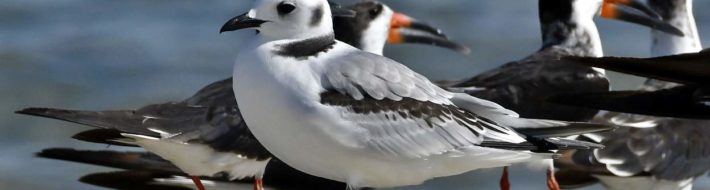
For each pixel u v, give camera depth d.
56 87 22.77
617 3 16.80
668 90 10.66
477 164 11.02
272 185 14.14
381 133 10.80
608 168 14.49
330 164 10.98
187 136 12.66
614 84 21.33
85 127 19.98
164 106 12.80
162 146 12.70
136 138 12.45
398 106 10.84
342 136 10.74
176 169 13.64
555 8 16.08
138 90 22.59
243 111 10.92
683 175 15.00
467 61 23.31
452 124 10.92
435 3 26.05
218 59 23.67
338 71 10.80
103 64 23.48
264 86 10.72
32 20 25.55
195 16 25.89
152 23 25.58
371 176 11.07
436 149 10.89
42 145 20.11
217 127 12.79
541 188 18.45
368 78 10.84
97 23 25.30
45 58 23.75
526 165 14.55
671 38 16.95
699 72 9.97
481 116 11.09
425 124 10.88
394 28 16.67
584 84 14.93
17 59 23.70
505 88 14.62
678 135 14.95
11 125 20.84
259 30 11.05
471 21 25.11
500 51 23.72
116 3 26.58
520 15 25.31
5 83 22.77
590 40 16.06
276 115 10.73
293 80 10.67
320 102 10.66
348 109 10.73
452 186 18.92
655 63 10.02
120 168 13.73
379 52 16.22
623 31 24.05
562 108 14.66
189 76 22.97
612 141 14.58
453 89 13.96
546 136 11.01
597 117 14.86
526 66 15.02
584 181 14.94
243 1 26.81
